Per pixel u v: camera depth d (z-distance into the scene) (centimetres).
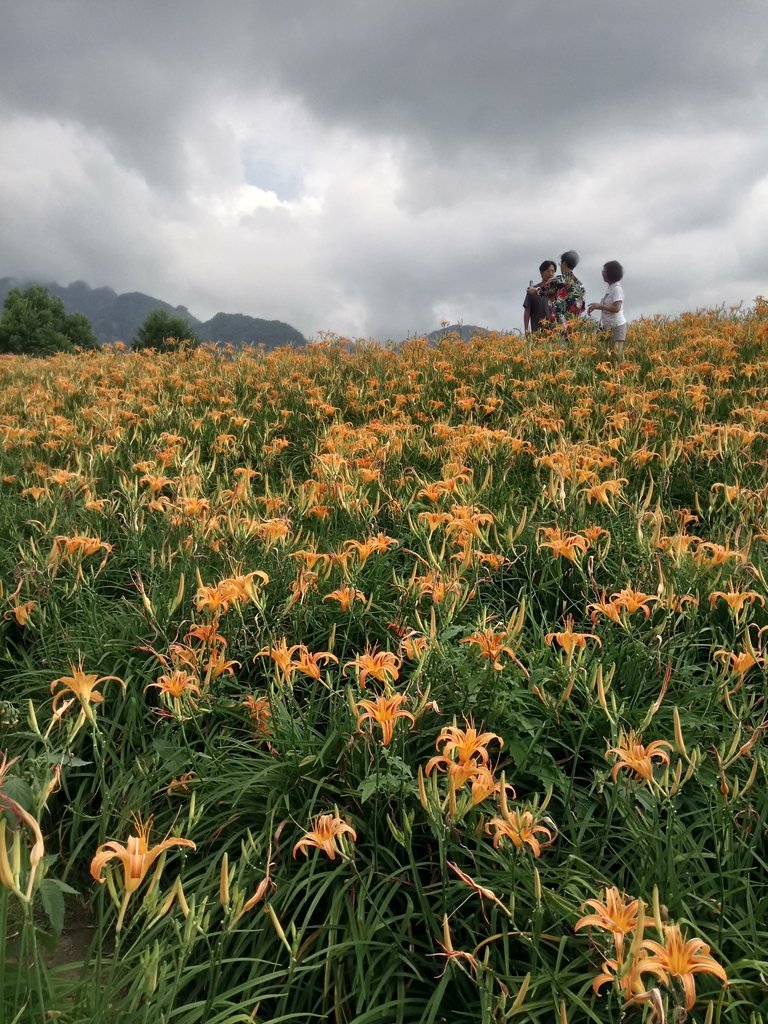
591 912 174
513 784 233
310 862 211
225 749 248
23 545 372
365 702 185
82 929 212
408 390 730
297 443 616
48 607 323
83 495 462
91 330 3947
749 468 425
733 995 165
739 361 706
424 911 183
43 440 580
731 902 189
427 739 242
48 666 304
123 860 127
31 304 3753
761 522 326
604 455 411
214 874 210
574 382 704
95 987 153
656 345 820
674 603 248
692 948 114
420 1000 180
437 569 291
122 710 272
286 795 224
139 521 393
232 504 387
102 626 312
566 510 362
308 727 245
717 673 268
